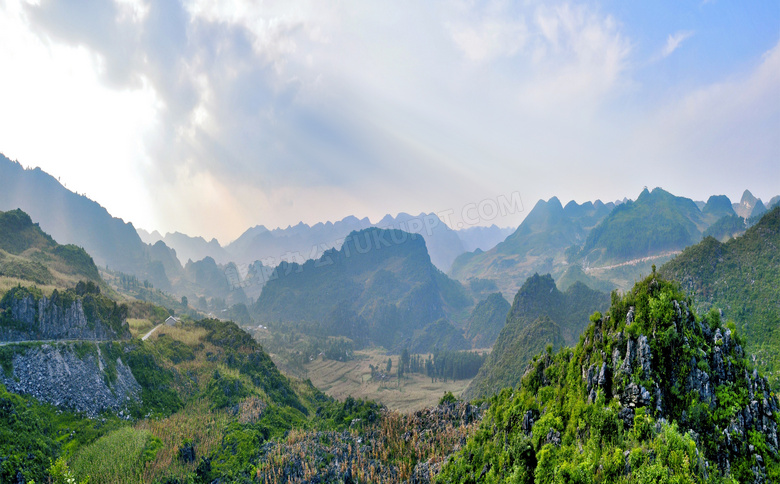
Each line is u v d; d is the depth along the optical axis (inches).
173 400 6200.8
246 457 4645.7
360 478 4217.5
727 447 2336.4
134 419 5305.1
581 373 3240.7
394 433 5064.0
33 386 4628.4
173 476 4035.4
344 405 6195.9
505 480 2997.0
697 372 2596.0
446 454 4372.5
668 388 2637.8
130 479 3934.5
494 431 3774.6
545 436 2997.0
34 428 4033.0
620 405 2701.8
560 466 2551.7
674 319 2805.1
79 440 4426.7
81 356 5403.5
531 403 3486.7
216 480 4175.7
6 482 3378.4
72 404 4817.9
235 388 6747.1
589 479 2372.0
